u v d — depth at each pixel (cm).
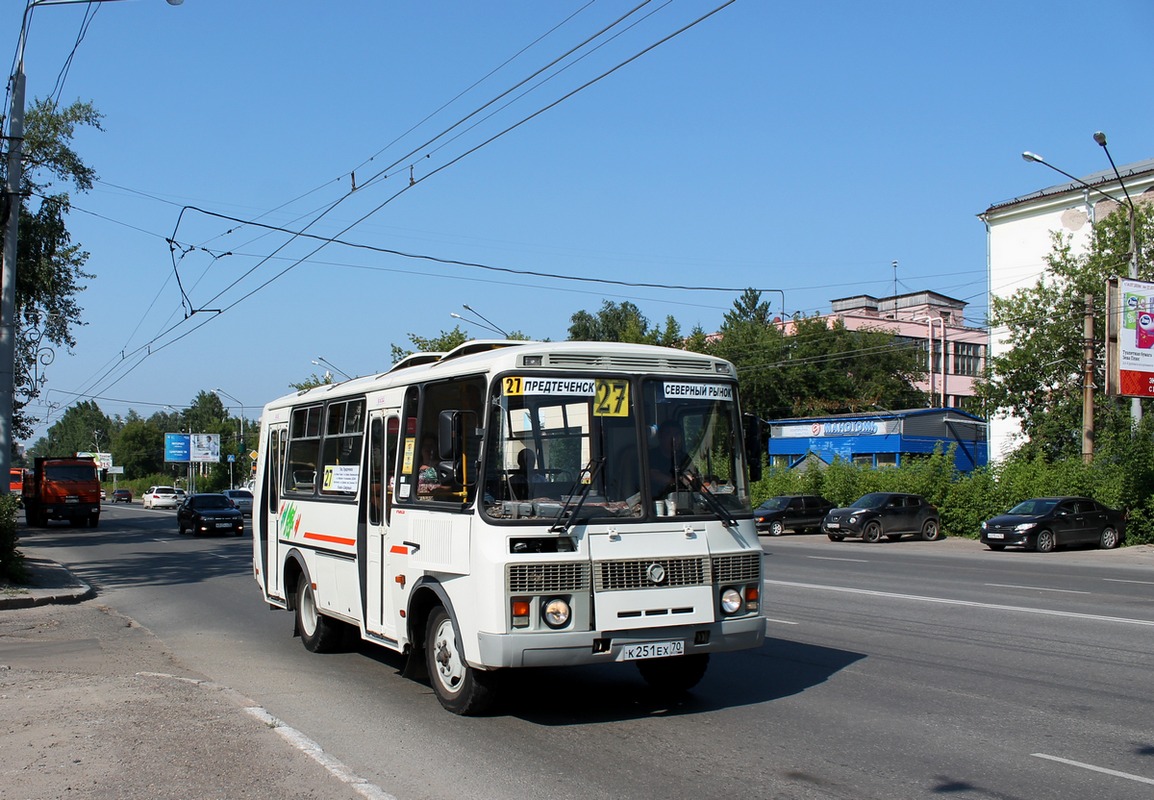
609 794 555
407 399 828
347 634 1045
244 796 536
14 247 1925
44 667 969
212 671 951
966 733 688
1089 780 579
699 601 711
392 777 588
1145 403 3253
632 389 731
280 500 1177
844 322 6962
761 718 736
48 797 533
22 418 4075
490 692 723
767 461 5500
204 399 14162
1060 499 2855
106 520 5034
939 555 2644
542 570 667
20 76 1914
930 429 4903
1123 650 1017
